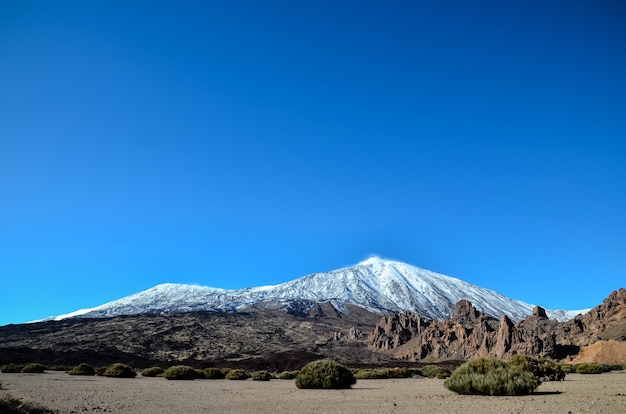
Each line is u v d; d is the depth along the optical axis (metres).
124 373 61.47
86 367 67.44
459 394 26.09
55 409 18.50
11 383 39.62
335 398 25.61
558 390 27.81
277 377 76.12
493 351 109.19
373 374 66.50
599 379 43.38
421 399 23.38
